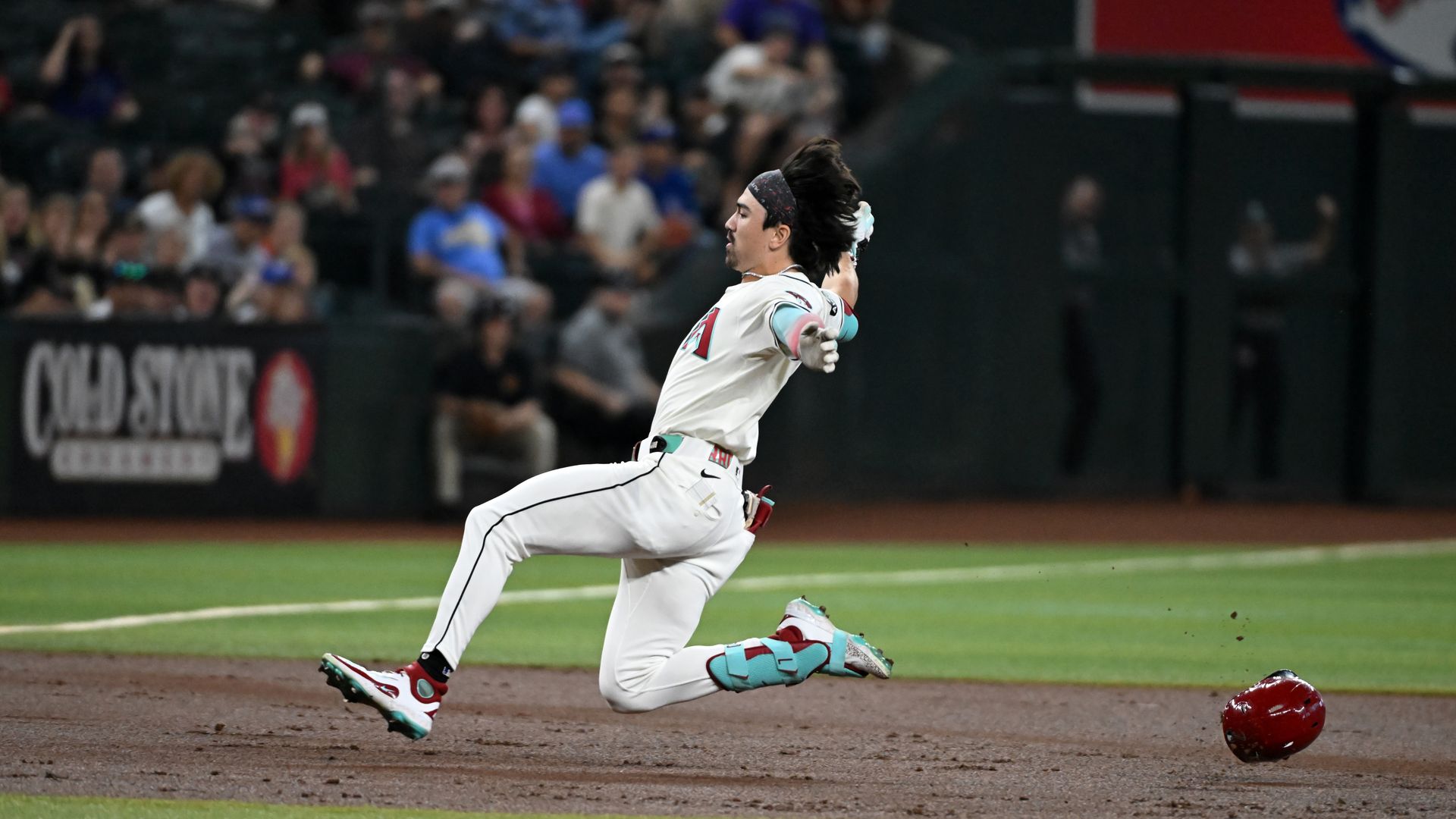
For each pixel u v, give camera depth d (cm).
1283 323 6134
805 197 1722
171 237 4853
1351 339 6197
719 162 5881
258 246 4994
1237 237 6091
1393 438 6172
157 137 5759
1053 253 5866
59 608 3028
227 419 4753
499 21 6134
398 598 3288
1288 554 4512
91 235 4897
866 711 2183
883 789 1661
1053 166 5862
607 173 5700
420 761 1744
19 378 4578
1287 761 1855
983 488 5794
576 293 5500
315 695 2166
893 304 5553
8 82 5784
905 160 5556
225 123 5881
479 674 2411
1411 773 1795
